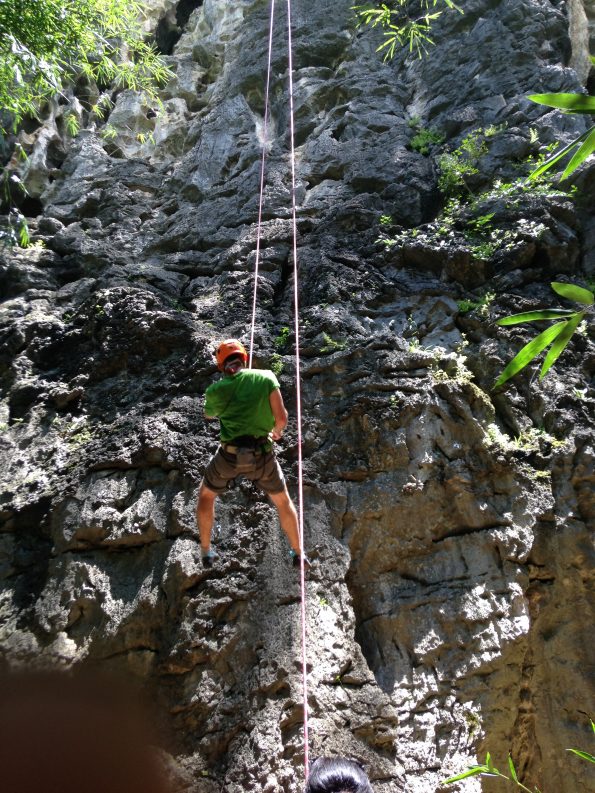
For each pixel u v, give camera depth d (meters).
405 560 6.12
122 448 6.80
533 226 7.94
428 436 6.48
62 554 6.34
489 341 7.31
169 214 10.49
